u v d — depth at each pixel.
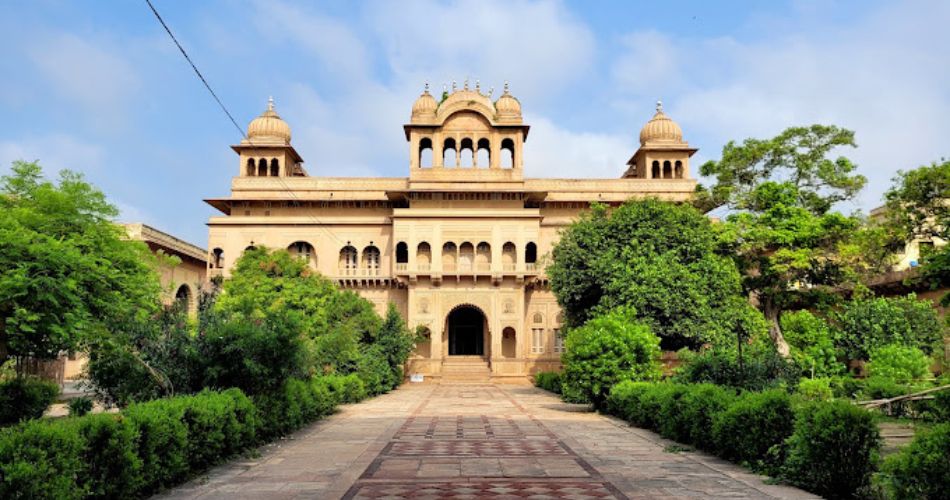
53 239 12.69
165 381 11.81
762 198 26.09
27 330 11.12
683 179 41.75
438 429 15.34
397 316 34.00
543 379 32.56
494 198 40.12
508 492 8.44
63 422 7.23
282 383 14.08
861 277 27.27
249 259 28.36
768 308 26.52
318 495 8.27
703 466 10.41
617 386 17.88
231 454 11.10
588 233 24.66
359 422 16.91
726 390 12.87
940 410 12.69
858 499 8.16
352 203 41.06
